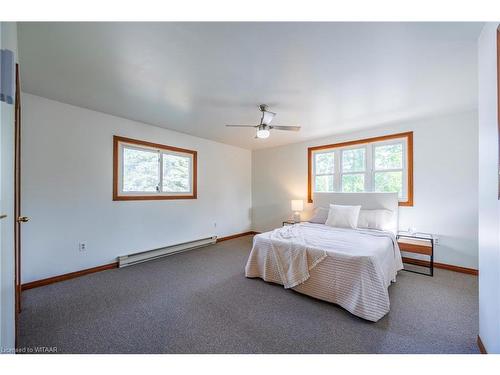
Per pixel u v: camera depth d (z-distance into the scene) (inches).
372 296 77.0
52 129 108.6
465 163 122.6
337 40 64.8
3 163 40.4
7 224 44.0
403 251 130.8
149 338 66.4
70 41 64.7
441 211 129.1
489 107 54.4
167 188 160.7
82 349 61.5
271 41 65.2
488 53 54.9
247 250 168.4
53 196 108.8
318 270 90.9
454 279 112.7
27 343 63.6
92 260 121.6
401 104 112.3
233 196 212.2
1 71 34.1
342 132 162.6
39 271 104.3
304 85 92.5
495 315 51.1
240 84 91.7
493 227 52.2
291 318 77.5
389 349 61.8
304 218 189.9
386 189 151.4
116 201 131.8
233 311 82.1
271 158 215.8
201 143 183.2
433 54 71.4
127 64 77.4
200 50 69.6
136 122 140.9
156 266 132.5
